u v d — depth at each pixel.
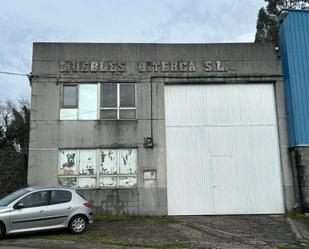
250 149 18.27
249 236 13.05
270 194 17.92
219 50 18.86
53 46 18.48
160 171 17.81
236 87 18.75
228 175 18.03
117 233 13.55
